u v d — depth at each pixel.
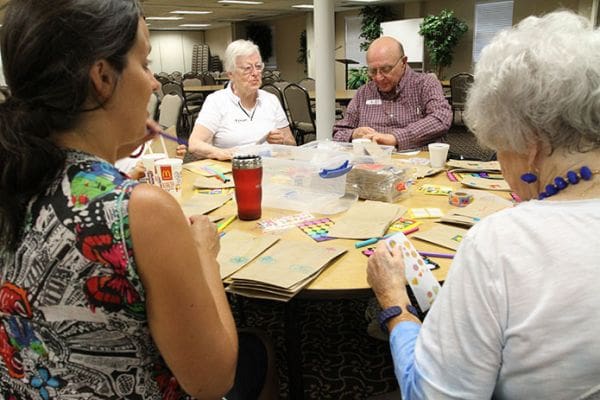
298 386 1.28
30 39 0.53
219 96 2.83
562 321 0.58
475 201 1.51
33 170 0.56
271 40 16.94
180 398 0.72
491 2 10.57
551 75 0.63
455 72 11.58
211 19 16.09
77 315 0.59
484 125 0.73
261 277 1.01
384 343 2.13
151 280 0.58
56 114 0.57
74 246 0.57
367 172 1.57
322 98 4.52
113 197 0.57
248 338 1.22
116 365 0.63
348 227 1.33
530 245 0.62
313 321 2.32
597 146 0.65
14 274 0.60
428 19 10.76
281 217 1.44
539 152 0.69
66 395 0.63
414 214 1.45
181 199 1.61
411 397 0.74
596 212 0.62
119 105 0.61
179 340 0.61
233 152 2.29
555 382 0.59
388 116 2.81
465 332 0.64
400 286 0.96
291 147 1.81
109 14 0.56
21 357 0.64
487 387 0.65
